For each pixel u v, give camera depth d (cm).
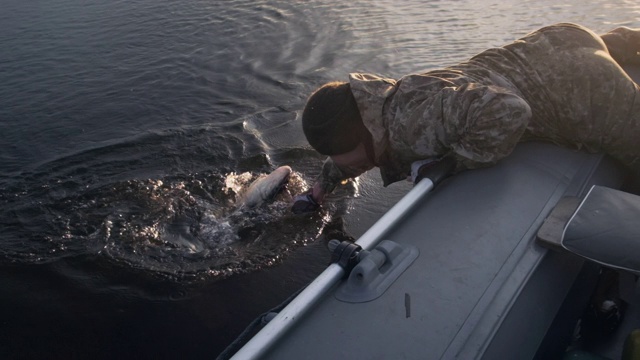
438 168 181
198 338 227
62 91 469
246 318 236
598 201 160
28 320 242
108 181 344
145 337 230
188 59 516
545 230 161
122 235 295
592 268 179
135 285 259
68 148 384
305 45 527
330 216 295
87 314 243
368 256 145
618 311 187
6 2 711
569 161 196
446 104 182
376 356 127
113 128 409
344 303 139
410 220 169
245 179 338
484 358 129
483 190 178
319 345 129
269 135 386
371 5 614
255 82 466
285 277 257
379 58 482
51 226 305
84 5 683
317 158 353
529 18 529
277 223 294
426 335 132
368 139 203
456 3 595
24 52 552
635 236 146
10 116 432
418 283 145
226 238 288
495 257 154
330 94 200
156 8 658
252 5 643
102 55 536
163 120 416
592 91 195
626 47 241
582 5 546
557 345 161
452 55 468
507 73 204
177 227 301
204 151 370
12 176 354
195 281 259
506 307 141
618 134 195
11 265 275
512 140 181
